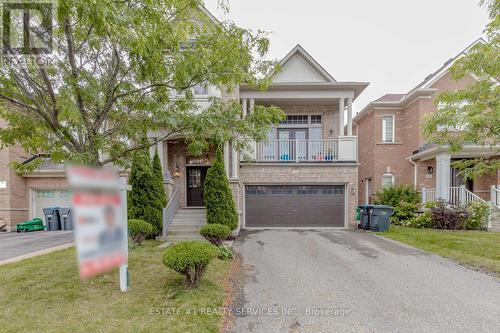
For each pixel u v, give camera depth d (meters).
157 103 3.84
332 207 10.89
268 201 10.95
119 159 4.04
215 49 3.74
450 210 9.91
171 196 9.12
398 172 13.58
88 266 2.04
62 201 11.92
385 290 4.16
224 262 5.50
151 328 2.80
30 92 3.33
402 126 13.69
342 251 6.73
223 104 4.45
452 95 5.99
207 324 2.95
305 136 12.84
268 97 11.30
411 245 7.38
